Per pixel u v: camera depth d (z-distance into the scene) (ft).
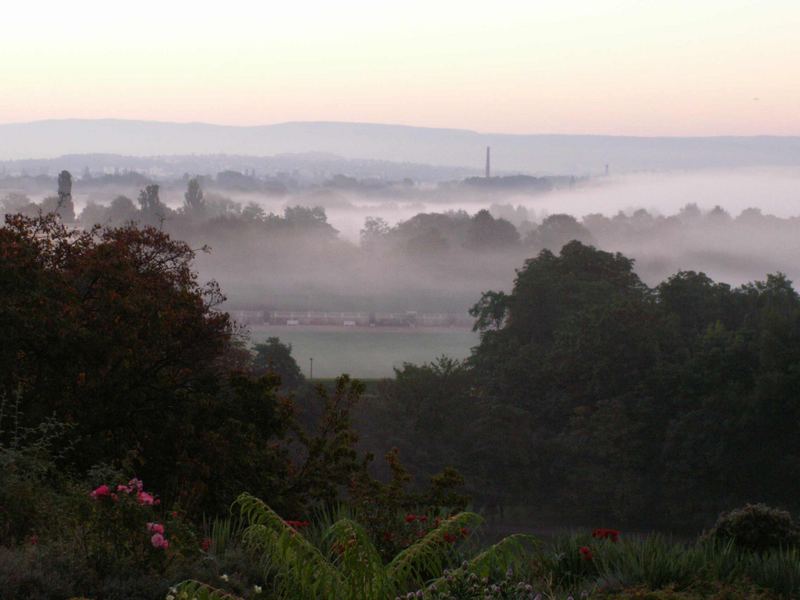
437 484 86.84
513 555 39.50
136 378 109.50
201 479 98.78
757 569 53.93
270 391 114.42
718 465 327.88
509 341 457.27
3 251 106.83
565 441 361.30
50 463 56.08
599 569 53.11
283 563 39.19
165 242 133.08
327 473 112.06
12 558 40.09
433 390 374.22
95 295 117.91
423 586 39.19
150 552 42.68
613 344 372.17
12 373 100.68
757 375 336.29
